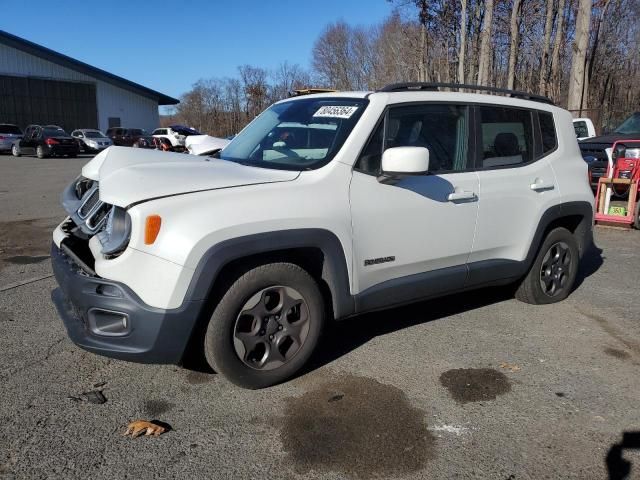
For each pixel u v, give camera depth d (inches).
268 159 152.9
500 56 1355.8
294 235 128.3
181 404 129.5
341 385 139.0
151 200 119.3
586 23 676.1
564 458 111.3
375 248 144.6
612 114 1056.8
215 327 126.0
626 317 189.0
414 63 1473.9
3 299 200.7
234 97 2108.8
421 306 197.6
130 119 1770.4
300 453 111.5
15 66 1526.8
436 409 128.6
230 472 105.6
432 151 158.1
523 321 183.9
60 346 159.9
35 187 575.2
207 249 118.2
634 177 344.2
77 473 104.4
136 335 118.0
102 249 124.0
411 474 105.7
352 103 152.9
